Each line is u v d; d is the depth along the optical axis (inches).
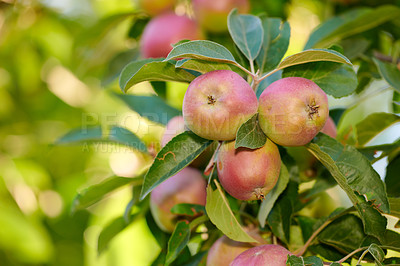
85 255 57.1
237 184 32.2
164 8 46.1
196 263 38.6
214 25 44.9
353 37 48.3
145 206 40.7
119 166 54.7
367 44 44.5
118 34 53.7
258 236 36.1
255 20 36.2
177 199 38.2
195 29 45.0
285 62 31.9
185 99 31.5
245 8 45.4
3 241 52.2
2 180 57.2
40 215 58.0
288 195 36.6
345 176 33.3
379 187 32.9
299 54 31.2
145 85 53.7
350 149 33.6
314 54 31.1
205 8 44.1
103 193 38.5
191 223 36.4
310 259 31.5
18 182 57.7
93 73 54.1
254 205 37.8
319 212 40.4
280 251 32.6
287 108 31.1
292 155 37.4
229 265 33.9
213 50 31.4
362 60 45.9
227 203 33.7
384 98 55.4
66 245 57.6
